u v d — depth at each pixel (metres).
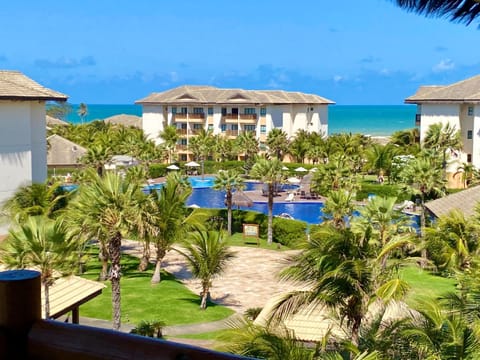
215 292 30.30
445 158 58.88
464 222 29.06
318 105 98.06
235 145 82.06
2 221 30.83
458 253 27.72
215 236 27.28
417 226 45.03
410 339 12.29
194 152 82.25
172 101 90.69
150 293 29.47
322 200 60.53
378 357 11.54
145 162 74.31
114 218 22.19
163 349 2.09
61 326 2.17
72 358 2.09
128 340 2.11
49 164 64.88
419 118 80.31
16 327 2.18
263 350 11.94
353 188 50.59
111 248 22.91
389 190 56.34
